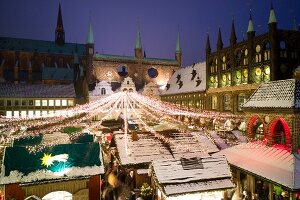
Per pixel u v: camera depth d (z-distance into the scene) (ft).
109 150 92.58
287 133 67.92
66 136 87.15
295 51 154.20
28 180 59.16
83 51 387.96
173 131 97.60
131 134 90.53
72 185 63.10
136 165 77.97
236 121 168.45
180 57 377.71
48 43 374.84
